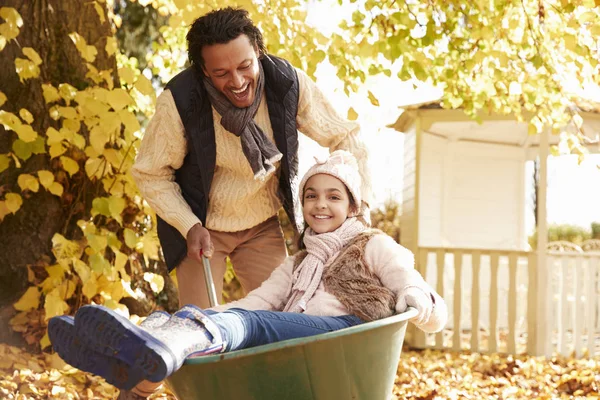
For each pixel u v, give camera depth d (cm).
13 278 502
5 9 464
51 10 525
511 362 753
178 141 330
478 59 549
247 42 308
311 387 239
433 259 1038
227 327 242
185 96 324
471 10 564
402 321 252
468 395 590
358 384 251
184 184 344
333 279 281
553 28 561
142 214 529
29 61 476
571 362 762
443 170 1084
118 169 500
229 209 342
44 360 479
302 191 306
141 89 472
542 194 809
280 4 542
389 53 519
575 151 629
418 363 729
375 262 282
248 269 363
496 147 1109
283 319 260
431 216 1066
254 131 322
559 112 616
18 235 507
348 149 345
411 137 911
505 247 1120
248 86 315
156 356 212
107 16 549
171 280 574
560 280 834
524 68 595
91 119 475
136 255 539
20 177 475
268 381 234
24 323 491
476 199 1113
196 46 310
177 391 252
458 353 820
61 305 470
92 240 471
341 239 293
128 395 248
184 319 234
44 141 493
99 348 219
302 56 552
